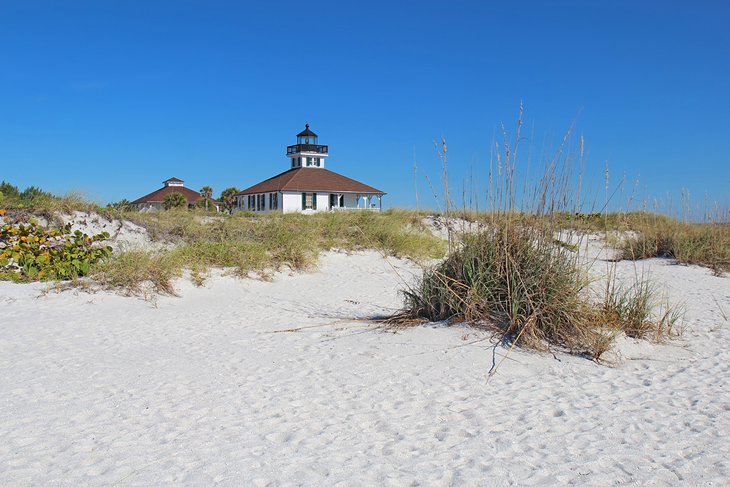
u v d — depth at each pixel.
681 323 7.71
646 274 12.39
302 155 58.09
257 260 11.89
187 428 4.20
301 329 7.35
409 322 7.20
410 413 4.57
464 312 6.91
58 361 5.84
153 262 10.19
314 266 12.86
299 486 3.36
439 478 3.48
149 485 3.34
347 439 4.05
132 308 8.57
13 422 4.25
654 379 5.50
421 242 15.48
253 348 6.46
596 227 16.22
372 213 18.42
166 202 39.22
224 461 3.66
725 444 4.02
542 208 7.13
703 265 13.91
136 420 4.34
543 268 6.76
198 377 5.40
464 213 7.55
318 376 5.46
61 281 9.68
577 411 4.64
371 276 12.43
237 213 19.92
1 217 12.08
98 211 13.70
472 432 4.20
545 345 6.30
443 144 7.46
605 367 5.84
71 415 4.41
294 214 19.09
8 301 8.42
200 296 9.77
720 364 5.97
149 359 5.98
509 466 3.66
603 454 3.85
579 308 6.61
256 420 4.37
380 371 5.61
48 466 3.56
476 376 5.48
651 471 3.62
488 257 7.09
